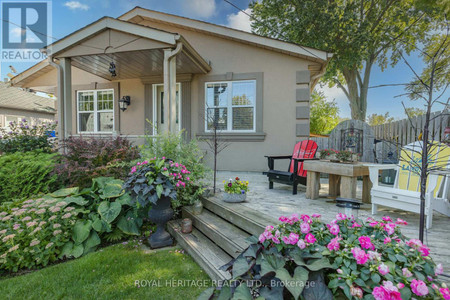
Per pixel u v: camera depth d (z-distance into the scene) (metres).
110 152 4.01
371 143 5.72
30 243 2.50
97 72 6.14
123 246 3.04
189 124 6.23
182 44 4.30
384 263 1.28
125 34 4.39
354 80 12.49
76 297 2.01
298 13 8.92
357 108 12.50
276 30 9.73
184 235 3.04
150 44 4.29
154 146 3.97
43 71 6.76
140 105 6.64
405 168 2.98
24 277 2.33
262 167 5.86
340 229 1.62
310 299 1.27
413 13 8.88
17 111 11.65
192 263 2.56
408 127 5.11
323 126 18.08
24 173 3.66
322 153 3.92
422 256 1.30
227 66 6.04
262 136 5.80
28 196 3.68
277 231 1.59
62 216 2.82
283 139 5.74
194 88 6.23
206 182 4.65
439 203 2.72
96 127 7.02
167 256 2.73
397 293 1.09
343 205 1.81
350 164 3.31
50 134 6.30
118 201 3.24
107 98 6.94
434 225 2.52
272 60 5.78
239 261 1.55
